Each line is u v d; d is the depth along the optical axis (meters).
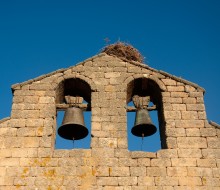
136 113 15.46
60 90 15.93
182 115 15.02
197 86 15.80
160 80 15.90
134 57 17.47
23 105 15.10
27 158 13.80
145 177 13.48
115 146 14.12
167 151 14.07
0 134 14.34
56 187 13.20
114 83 15.74
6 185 13.23
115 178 13.43
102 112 14.95
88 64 16.22
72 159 13.78
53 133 14.70
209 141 14.38
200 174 13.62
